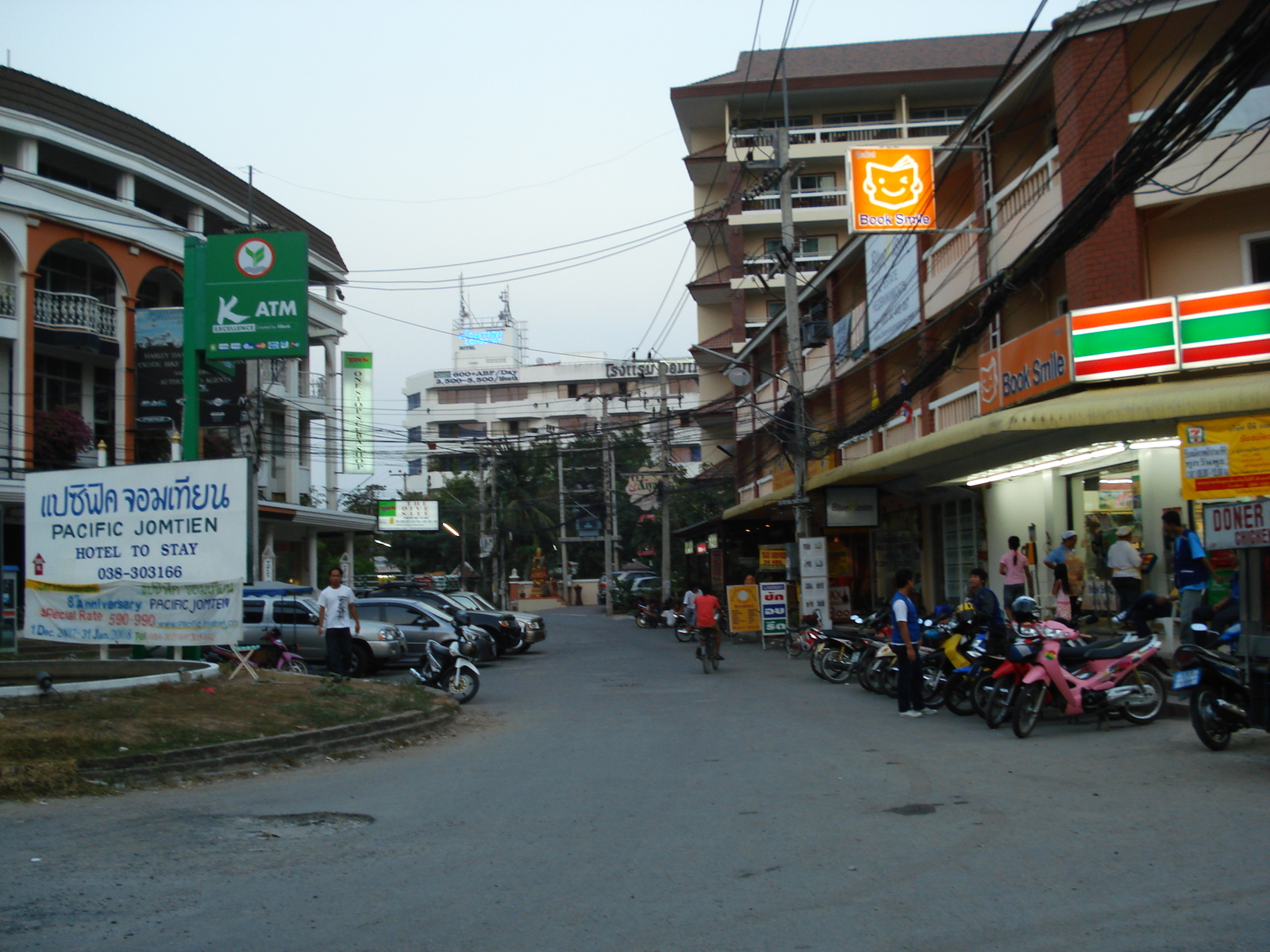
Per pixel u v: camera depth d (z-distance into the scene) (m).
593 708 15.00
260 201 38.19
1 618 20.48
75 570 14.78
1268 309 13.84
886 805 7.58
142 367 28.73
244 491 14.03
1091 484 17.73
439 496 70.12
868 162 18.44
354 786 9.05
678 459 77.12
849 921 4.97
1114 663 10.90
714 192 46.59
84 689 11.94
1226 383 13.10
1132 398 13.52
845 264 28.72
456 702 14.60
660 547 65.06
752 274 43.09
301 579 40.69
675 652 26.42
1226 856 5.89
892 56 44.97
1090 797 7.61
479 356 89.44
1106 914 4.96
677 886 5.65
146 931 5.05
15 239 27.80
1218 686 9.19
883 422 20.03
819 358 30.61
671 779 8.96
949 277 20.75
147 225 31.62
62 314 29.08
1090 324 14.80
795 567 25.25
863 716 13.00
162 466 14.40
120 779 8.95
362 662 19.70
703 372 45.94
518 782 9.04
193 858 6.47
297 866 6.27
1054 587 16.64
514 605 62.88
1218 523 8.84
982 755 9.66
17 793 8.38
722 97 43.34
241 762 9.83
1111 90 15.95
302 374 40.16
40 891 5.75
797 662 21.67
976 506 22.50
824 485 24.73
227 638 13.91
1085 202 11.47
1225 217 15.65
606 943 4.75
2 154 28.62
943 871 5.78
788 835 6.75
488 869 6.13
